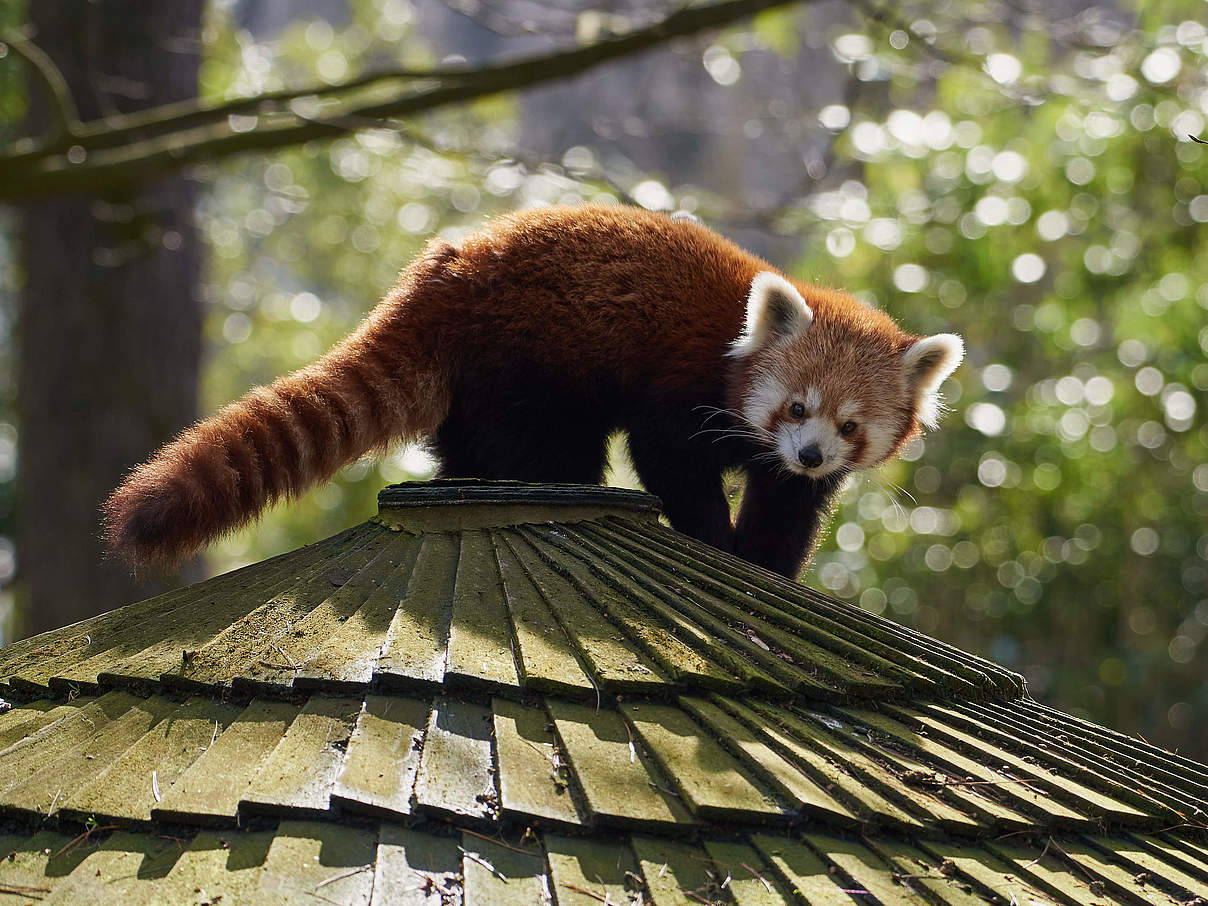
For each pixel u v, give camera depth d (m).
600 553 3.53
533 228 5.09
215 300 14.81
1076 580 12.16
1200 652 12.64
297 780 2.39
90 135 8.64
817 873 2.33
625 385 5.09
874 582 11.62
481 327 4.84
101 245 10.13
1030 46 10.09
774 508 5.52
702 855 2.36
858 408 5.39
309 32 16.44
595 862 2.28
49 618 9.99
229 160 10.34
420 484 3.79
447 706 2.70
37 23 10.42
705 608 3.31
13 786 2.53
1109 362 11.38
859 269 10.85
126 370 10.20
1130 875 2.60
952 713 3.14
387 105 8.93
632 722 2.71
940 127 10.48
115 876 2.20
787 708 2.96
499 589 3.25
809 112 11.49
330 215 16.59
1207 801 3.04
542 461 4.88
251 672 2.82
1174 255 10.47
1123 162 10.34
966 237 10.30
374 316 4.88
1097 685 12.55
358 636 2.95
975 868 2.47
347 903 2.10
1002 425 10.68
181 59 10.70
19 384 10.38
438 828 2.32
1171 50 9.44
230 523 3.79
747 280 5.39
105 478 10.09
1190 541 12.19
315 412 4.23
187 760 2.57
